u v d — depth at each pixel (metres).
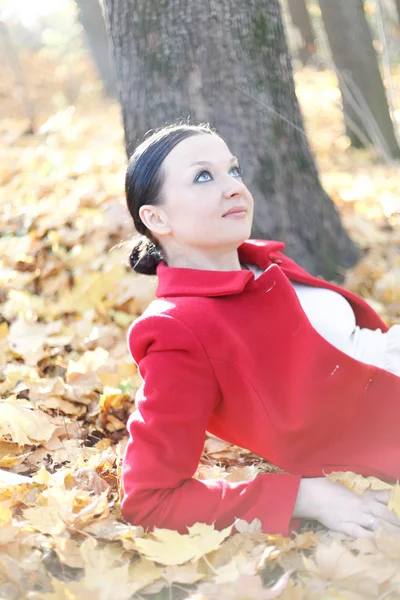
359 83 6.68
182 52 3.05
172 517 1.84
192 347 1.82
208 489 1.87
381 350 2.02
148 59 3.10
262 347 1.84
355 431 1.90
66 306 3.50
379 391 1.88
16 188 5.25
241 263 2.16
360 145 7.37
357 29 6.64
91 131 9.23
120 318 3.38
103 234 3.87
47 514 1.95
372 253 3.91
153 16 3.05
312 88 12.68
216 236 1.93
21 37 18.78
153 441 1.82
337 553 1.75
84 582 1.74
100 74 12.68
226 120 3.10
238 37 3.07
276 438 1.87
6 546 1.91
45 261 3.84
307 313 2.00
